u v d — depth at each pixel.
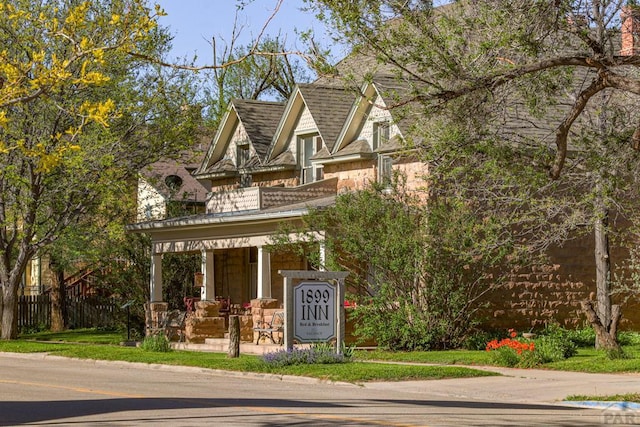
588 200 20.20
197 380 20.19
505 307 29.27
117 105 32.34
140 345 29.91
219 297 38.88
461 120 18.38
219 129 39.50
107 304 45.03
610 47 18.48
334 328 22.53
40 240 34.22
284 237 28.81
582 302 24.22
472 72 17.59
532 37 17.39
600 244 26.70
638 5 18.66
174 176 48.12
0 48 26.97
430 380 19.50
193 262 38.78
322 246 27.86
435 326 26.84
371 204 27.23
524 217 21.62
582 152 19.88
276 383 19.67
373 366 21.02
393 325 26.66
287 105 36.12
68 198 33.19
